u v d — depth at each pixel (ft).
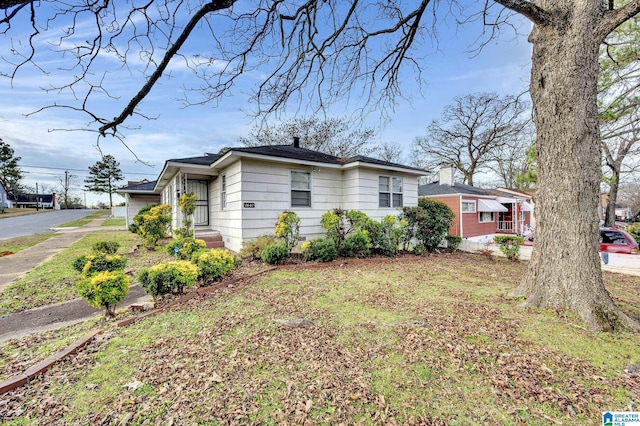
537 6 12.48
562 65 12.63
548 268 13.19
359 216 28.45
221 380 8.09
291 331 11.11
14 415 6.81
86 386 7.88
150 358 9.25
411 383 7.96
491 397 7.41
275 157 26.86
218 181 34.06
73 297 15.84
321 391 7.63
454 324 11.68
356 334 10.87
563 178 12.80
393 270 22.98
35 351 9.89
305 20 14.53
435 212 36.09
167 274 13.99
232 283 17.92
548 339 10.37
